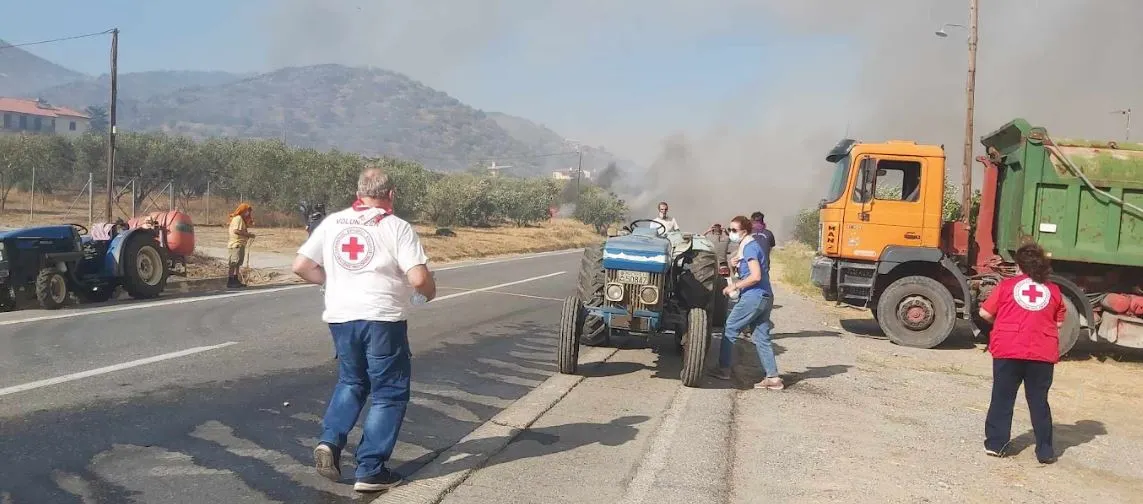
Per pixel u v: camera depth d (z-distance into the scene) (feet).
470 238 124.26
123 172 119.85
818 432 21.52
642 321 28.09
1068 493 17.65
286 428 19.70
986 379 30.73
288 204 114.01
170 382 23.67
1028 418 24.84
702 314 26.94
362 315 15.33
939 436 21.86
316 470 16.51
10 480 15.31
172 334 31.94
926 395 27.20
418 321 39.83
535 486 16.33
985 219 40.75
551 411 22.80
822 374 30.14
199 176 124.47
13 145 115.75
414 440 19.48
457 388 25.53
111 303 41.50
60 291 38.75
